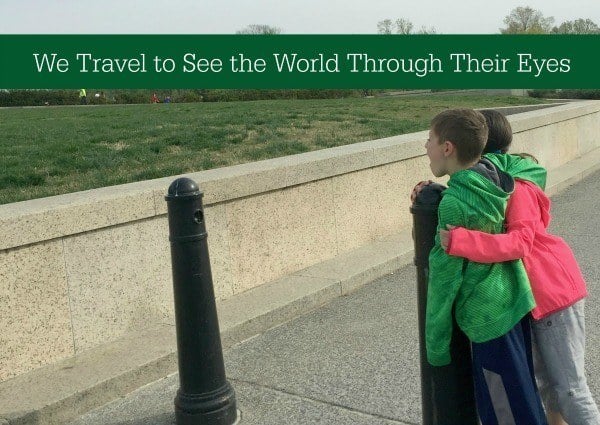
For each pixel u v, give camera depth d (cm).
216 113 1789
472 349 289
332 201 718
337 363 481
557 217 959
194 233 379
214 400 387
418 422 389
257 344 527
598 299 597
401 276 697
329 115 1647
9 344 438
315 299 609
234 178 593
